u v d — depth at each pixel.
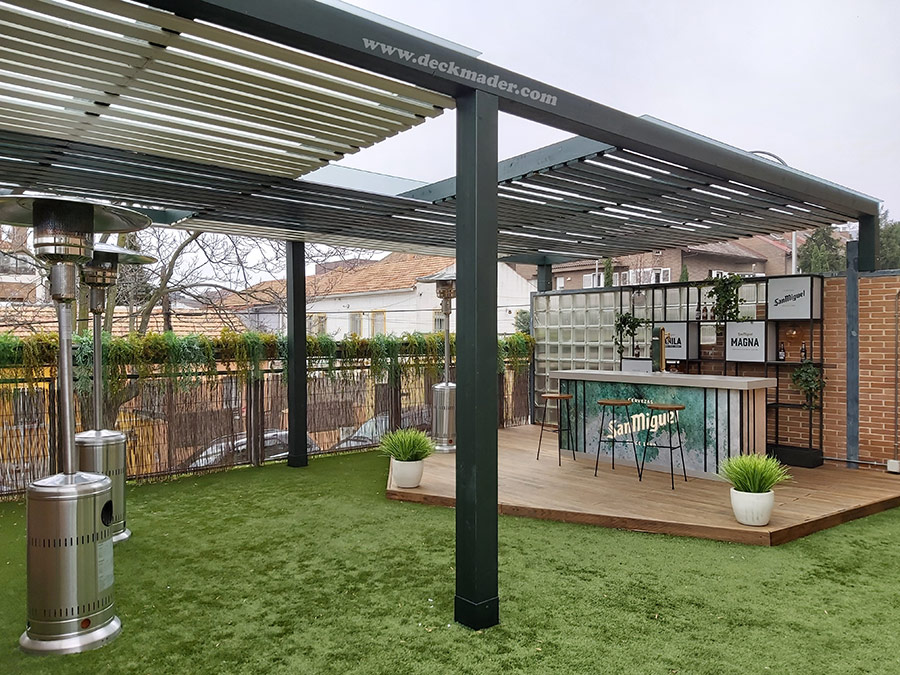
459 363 3.60
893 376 7.14
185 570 4.45
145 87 3.54
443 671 3.05
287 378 8.34
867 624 3.53
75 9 2.77
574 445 7.93
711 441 6.62
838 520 5.46
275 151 4.66
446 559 4.64
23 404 6.66
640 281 19.50
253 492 6.80
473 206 3.50
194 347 7.64
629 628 3.49
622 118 4.34
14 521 5.82
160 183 5.25
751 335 7.98
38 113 3.78
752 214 7.18
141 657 3.24
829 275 7.61
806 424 7.82
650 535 5.16
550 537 5.10
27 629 3.43
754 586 4.08
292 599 3.93
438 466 7.70
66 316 3.45
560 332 10.81
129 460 7.34
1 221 3.75
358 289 20.38
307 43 2.96
